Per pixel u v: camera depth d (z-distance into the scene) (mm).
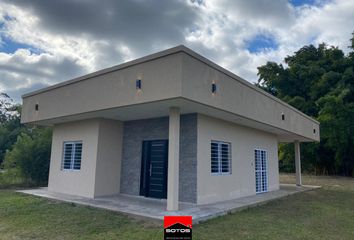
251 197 11055
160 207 8023
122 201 9086
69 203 8891
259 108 10523
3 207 8430
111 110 8633
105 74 8492
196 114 8984
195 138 8898
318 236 6008
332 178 24672
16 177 15375
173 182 7496
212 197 9320
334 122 25219
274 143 14625
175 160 7574
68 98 9781
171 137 7660
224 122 10398
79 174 10625
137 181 10336
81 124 11023
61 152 11750
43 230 6027
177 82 6566
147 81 7230
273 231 6238
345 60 28953
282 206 9672
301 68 30938
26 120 11758
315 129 17297
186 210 7707
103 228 6145
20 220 6883
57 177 11656
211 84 7711
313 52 32375
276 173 14586
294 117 14062
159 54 7039
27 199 9852
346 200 11602
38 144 15570
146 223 6562
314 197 12297
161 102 7172
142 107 8016
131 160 10703
